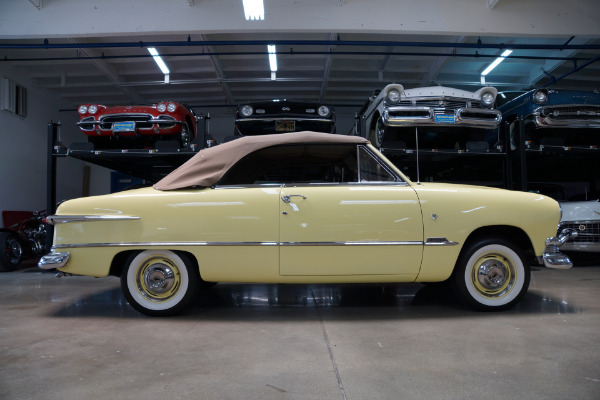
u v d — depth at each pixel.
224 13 7.14
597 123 6.05
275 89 11.86
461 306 3.59
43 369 2.17
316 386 1.94
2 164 9.65
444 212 3.20
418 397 1.81
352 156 3.39
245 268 3.18
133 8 7.17
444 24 7.23
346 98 12.52
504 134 6.30
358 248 3.14
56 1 7.19
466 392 1.86
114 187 13.97
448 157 6.52
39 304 3.87
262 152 3.38
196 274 3.31
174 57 9.75
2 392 1.89
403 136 6.27
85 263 3.25
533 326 2.91
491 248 3.27
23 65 10.06
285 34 8.95
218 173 3.32
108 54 9.61
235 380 2.01
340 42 8.37
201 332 2.85
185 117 6.70
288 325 3.02
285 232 3.15
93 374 2.10
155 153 6.29
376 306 3.63
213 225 3.18
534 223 3.26
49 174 6.28
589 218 6.16
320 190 3.23
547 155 6.79
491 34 7.34
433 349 2.44
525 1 7.33
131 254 3.28
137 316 3.34
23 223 8.26
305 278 3.19
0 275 6.22
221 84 11.37
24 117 10.48
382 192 3.22
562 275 5.48
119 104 12.81
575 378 2.00
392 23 7.18
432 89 5.96
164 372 2.12
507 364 2.19
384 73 10.70
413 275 3.19
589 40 8.99
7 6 7.17
